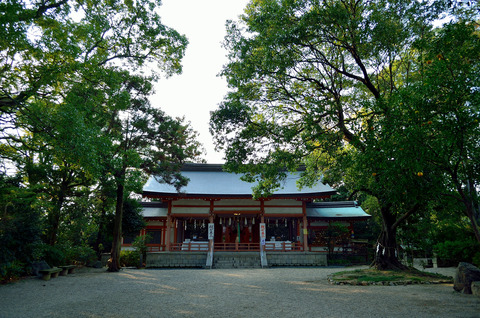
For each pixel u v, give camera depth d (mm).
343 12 11328
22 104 10812
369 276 12711
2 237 11734
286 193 24312
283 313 7055
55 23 11188
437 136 6988
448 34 7117
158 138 19078
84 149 10484
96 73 12367
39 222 13617
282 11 12484
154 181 25172
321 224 28938
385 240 14742
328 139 12422
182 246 24688
